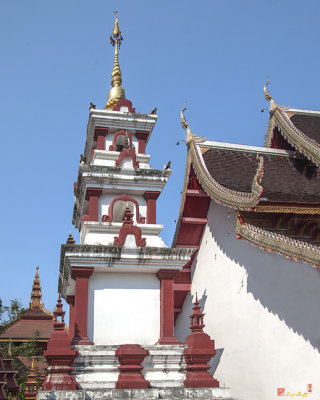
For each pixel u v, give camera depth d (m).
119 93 20.73
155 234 16.81
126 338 14.80
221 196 16.48
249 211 15.02
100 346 13.66
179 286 20.66
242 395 15.64
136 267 15.21
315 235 16.02
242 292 16.58
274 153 20.48
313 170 19.41
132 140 19.03
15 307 31.94
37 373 23.50
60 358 12.56
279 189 16.64
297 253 13.01
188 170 20.11
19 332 30.03
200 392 13.02
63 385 12.27
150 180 17.19
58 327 13.00
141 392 12.49
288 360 14.10
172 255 15.39
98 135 18.61
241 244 17.00
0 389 13.85
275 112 21.20
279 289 14.93
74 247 14.56
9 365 16.06
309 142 18.16
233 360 16.39
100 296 15.02
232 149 20.33
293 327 14.20
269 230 16.08
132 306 15.20
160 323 15.20
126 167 17.02
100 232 16.11
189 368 13.72
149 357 13.80
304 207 15.31
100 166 16.69
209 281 18.88
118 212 18.28
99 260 14.83
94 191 16.83
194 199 19.94
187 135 20.52
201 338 13.92
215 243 18.91
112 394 12.30
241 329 16.25
